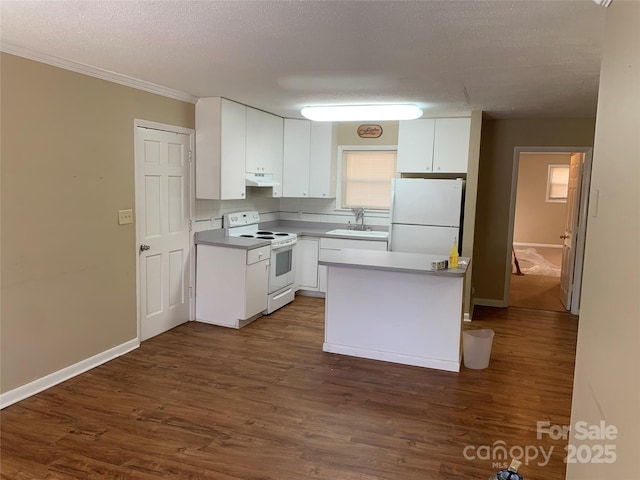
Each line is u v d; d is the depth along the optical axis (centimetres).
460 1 208
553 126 560
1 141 295
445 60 305
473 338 389
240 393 338
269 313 532
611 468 159
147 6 221
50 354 339
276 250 535
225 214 546
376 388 352
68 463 252
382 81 368
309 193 618
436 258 418
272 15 230
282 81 379
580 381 204
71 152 344
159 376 363
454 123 538
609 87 182
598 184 191
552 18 227
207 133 473
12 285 309
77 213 352
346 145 637
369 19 233
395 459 262
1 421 292
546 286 724
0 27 256
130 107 395
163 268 456
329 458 262
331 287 416
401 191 536
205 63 327
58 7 223
